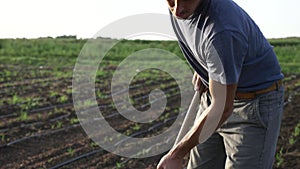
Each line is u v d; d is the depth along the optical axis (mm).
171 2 2492
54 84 10016
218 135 3219
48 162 5867
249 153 2932
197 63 2918
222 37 2445
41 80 10352
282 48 14703
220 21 2469
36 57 13320
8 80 10164
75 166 5789
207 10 2498
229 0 2617
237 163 2975
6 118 7410
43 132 6898
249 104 2883
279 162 5723
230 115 2750
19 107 8023
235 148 2986
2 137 6492
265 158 2949
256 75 2838
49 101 8539
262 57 2824
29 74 10977
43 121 7379
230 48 2455
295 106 8195
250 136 2918
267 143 2932
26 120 7348
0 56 13000
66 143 6512
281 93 2957
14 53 13477
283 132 6855
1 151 6133
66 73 11367
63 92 9289
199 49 2623
